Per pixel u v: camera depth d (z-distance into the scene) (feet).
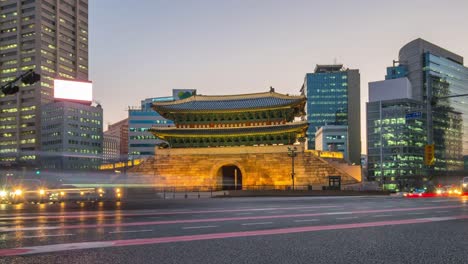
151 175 363.97
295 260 47.83
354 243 59.77
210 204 166.61
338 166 359.66
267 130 364.17
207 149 375.25
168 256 50.31
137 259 48.55
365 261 47.24
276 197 260.42
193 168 372.17
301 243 59.82
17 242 61.00
